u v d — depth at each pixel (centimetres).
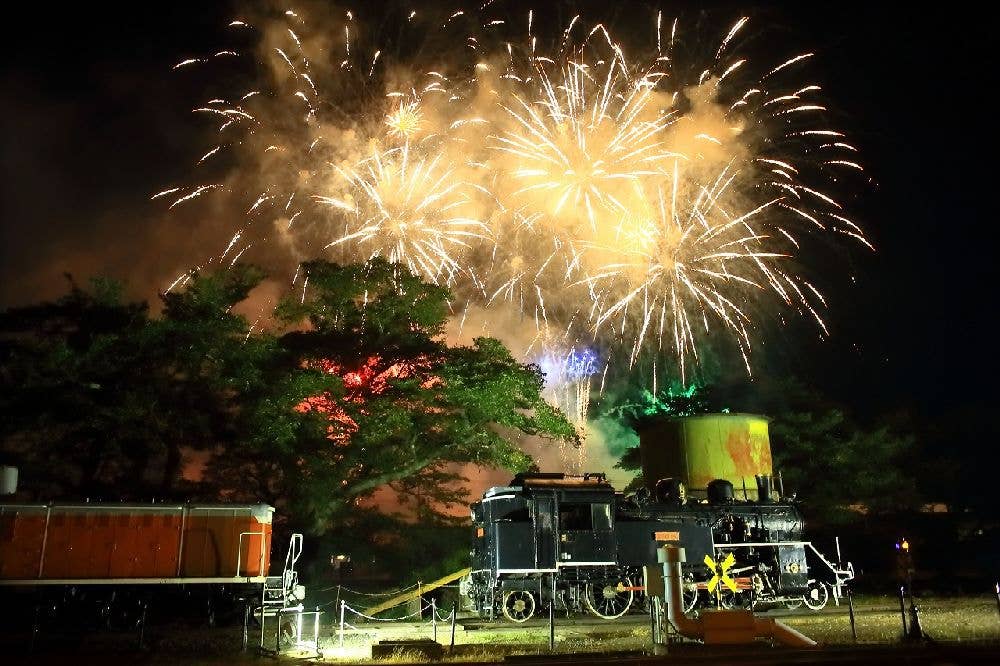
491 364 3045
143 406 2766
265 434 2812
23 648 1953
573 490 2450
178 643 2023
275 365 3030
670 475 3550
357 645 1972
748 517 2814
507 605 2308
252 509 2542
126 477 2900
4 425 2675
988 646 1530
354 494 3127
